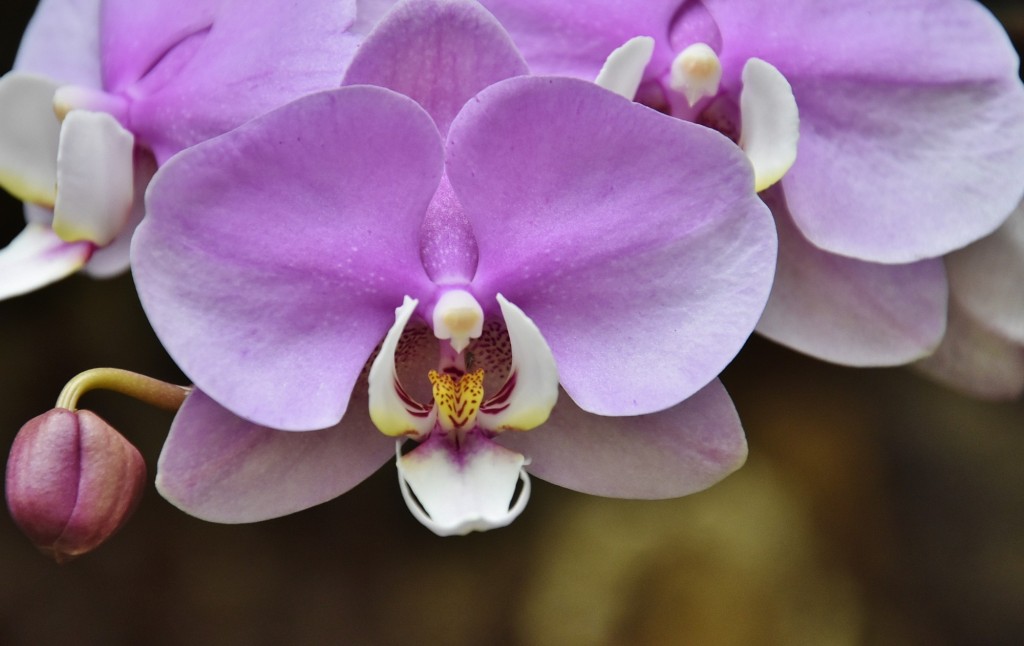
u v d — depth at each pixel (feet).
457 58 1.62
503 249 1.63
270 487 1.63
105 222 1.73
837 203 1.70
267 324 1.61
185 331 1.59
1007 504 2.83
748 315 1.61
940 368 1.79
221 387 1.59
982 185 1.68
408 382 1.68
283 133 1.58
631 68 1.66
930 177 1.69
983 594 2.79
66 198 1.71
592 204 1.62
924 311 1.72
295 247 1.61
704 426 1.65
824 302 1.72
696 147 1.60
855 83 1.69
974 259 1.77
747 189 1.60
